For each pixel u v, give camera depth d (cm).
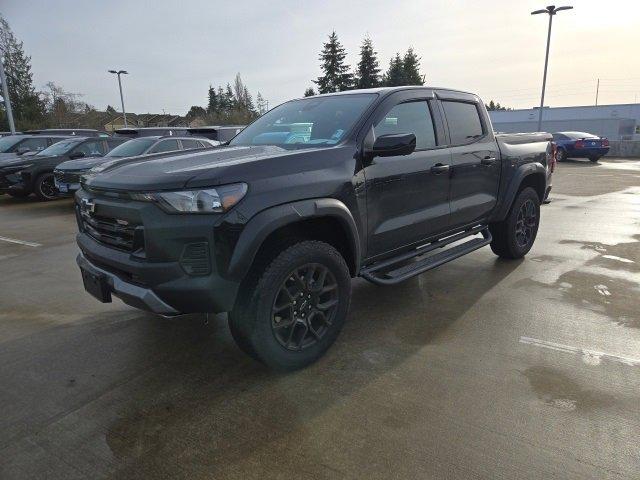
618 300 426
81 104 5191
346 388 291
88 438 250
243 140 398
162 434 252
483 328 373
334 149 323
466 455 230
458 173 427
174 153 347
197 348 350
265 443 243
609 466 221
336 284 321
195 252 260
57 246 693
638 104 4716
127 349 351
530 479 214
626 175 1564
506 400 275
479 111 480
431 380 299
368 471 222
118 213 281
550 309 408
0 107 4447
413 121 393
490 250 605
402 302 432
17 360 336
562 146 2191
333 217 309
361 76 5231
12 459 235
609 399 275
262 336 287
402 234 379
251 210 267
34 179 1144
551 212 879
